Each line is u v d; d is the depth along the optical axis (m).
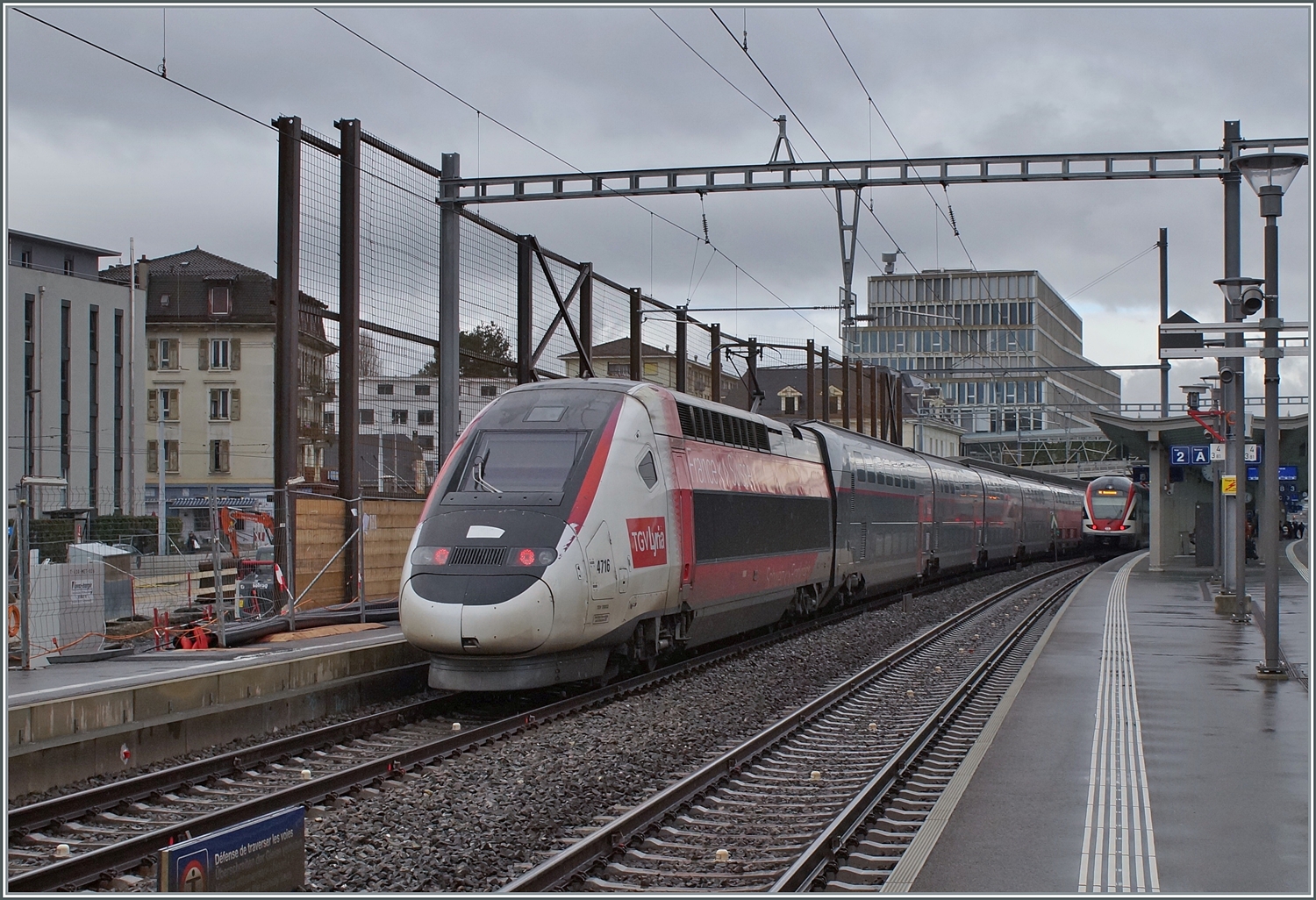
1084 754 11.65
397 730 14.22
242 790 11.19
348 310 19.17
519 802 10.55
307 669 14.62
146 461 55.41
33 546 20.78
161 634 16.84
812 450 26.30
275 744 12.50
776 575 22.53
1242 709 14.16
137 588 22.05
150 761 12.08
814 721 15.08
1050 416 102.44
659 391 18.12
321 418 19.02
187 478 57.12
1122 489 60.81
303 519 18.25
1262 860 8.22
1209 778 10.64
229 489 56.88
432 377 21.78
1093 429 79.44
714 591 19.27
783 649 21.97
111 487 50.09
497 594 14.55
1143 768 11.03
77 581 16.53
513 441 16.25
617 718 14.76
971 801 9.84
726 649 21.58
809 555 24.70
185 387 57.53
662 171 20.69
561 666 15.39
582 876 8.39
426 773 11.66
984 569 46.72
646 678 17.75
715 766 11.70
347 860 8.84
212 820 9.50
